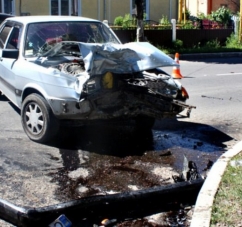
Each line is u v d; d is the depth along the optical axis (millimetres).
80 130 7949
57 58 7586
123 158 6766
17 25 8352
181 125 8539
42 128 7160
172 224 4844
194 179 5805
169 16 28109
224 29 23750
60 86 6879
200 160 6746
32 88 7336
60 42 7719
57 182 5816
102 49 6801
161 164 6551
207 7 34312
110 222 4801
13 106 9469
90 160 6641
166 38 21797
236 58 20250
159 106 7203
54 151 6957
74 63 7320
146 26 22453
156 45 21469
